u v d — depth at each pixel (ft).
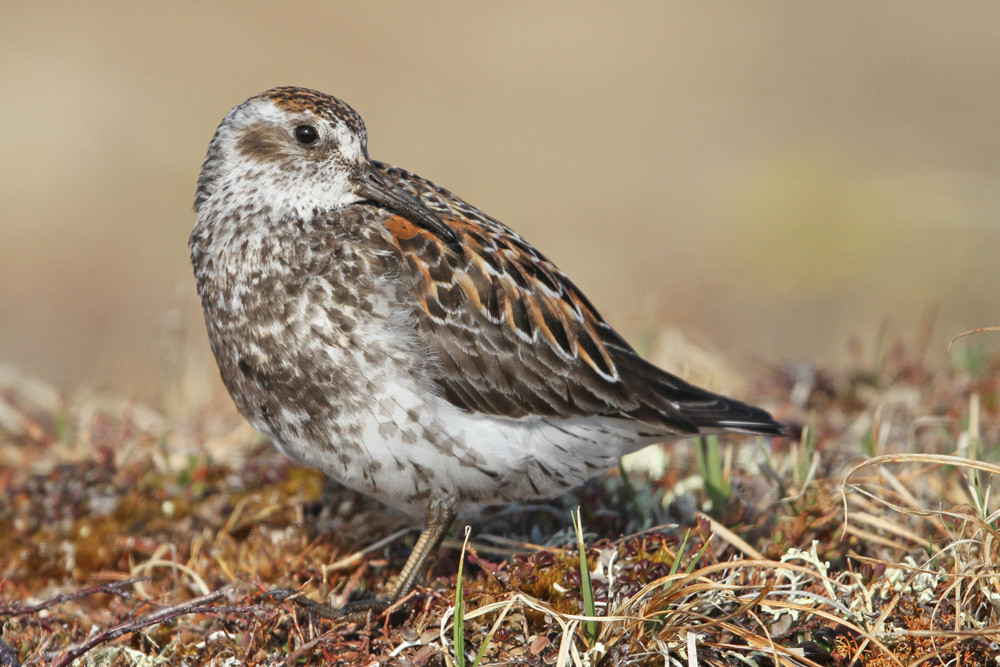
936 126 94.53
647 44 108.88
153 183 84.79
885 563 27.68
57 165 85.30
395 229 31.24
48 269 77.51
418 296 30.66
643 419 33.14
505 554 32.68
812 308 72.64
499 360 31.37
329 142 31.68
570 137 93.81
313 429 30.66
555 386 32.07
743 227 82.07
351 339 29.89
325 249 30.45
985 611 27.84
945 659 26.53
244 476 36.83
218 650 28.53
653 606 26.48
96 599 32.24
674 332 47.60
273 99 32.12
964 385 41.22
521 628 27.68
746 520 32.94
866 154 89.76
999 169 86.48
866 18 114.21
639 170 89.71
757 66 105.60
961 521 30.01
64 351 66.95
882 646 25.76
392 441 30.19
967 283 73.77
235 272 31.24
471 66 102.99
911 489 33.50
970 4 116.16
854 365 45.01
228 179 32.19
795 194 82.38
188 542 34.04
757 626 27.27
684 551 28.91
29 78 91.91
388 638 27.91
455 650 26.05
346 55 101.60
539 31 110.11
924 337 45.80
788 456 37.50
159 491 36.24
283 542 33.09
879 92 100.89
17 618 30.32
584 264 77.25
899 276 75.31
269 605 29.07
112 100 90.53
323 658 27.94
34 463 39.11
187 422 42.24
